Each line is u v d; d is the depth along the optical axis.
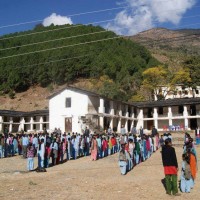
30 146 21.72
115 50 142.88
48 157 22.62
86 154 28.81
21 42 153.88
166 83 83.62
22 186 16.00
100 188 15.12
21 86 134.75
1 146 28.34
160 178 17.41
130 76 117.81
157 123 62.00
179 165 22.09
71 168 22.17
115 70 128.38
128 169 20.45
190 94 85.75
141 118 63.88
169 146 13.80
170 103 59.69
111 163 24.28
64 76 132.12
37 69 135.25
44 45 144.88
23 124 66.25
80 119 50.81
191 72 81.62
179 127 57.22
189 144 15.11
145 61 149.00
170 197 13.21
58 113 53.34
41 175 19.45
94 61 132.62
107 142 28.77
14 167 23.11
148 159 25.98
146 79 84.94
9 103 123.12
